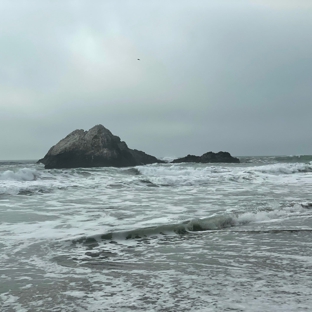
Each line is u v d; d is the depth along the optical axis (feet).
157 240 19.24
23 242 18.35
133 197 38.32
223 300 10.61
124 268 14.14
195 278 12.79
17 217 25.88
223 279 12.64
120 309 10.06
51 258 15.58
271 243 18.37
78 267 14.28
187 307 10.11
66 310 10.04
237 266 14.32
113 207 31.12
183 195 40.32
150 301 10.62
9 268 14.08
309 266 14.26
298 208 30.25
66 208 30.40
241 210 28.53
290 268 13.98
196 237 19.90
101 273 13.47
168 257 15.80
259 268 14.02
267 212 27.43
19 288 11.82
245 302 10.41
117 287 11.90
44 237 19.47
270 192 43.68
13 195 38.73
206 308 10.01
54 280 12.66
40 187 43.65
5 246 17.49
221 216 24.17
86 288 11.82
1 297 11.02
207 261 15.08
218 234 20.67
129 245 18.10
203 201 35.24
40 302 10.63
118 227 21.91
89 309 10.09
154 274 13.32
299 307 10.01
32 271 13.73
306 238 19.51
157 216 26.50
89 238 19.13
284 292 11.26
